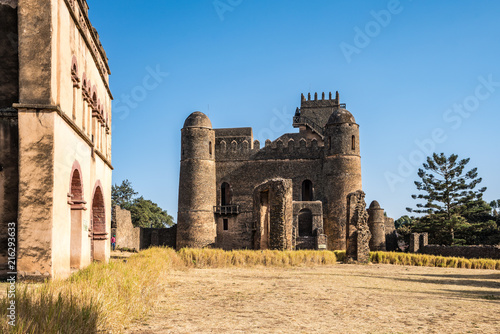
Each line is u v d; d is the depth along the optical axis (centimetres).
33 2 1417
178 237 6606
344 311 1278
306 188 7262
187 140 6731
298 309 1297
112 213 5303
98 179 2259
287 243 3438
